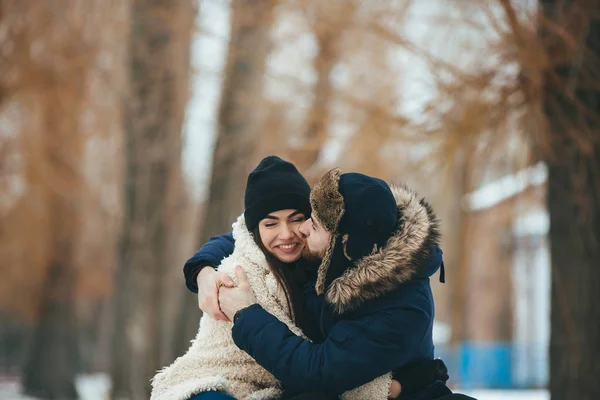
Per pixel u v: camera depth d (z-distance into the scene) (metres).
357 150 11.45
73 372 27.95
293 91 12.40
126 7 17.67
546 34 8.71
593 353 8.62
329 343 3.68
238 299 3.87
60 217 24.94
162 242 16.50
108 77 18.83
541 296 21.67
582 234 8.72
